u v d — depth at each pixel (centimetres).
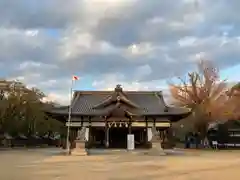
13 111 5675
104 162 2623
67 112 5059
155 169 2095
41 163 2503
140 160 2866
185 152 4325
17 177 1644
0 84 5491
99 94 5688
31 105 6109
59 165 2342
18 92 5744
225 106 6066
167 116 5091
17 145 6000
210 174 1848
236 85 6181
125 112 5031
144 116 5100
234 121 6231
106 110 5109
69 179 1577
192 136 6278
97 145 5175
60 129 6975
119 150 4478
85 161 2716
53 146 6556
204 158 3209
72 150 3728
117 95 5206
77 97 5553
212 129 6519
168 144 5266
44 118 6506
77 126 5125
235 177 1720
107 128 5091
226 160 2964
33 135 6600
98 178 1623
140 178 1638
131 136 4594
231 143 6125
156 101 5488
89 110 5238
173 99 6450
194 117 6088
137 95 5638
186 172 1938
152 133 4800
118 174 1806
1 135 5800
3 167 2178
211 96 6097
